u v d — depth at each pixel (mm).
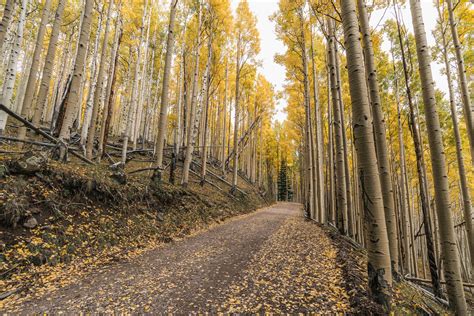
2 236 4328
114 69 11016
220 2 13398
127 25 13789
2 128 6914
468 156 13133
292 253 6422
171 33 9828
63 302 3527
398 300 3881
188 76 17766
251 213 16484
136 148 16031
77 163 7699
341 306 3486
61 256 4770
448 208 4512
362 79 3531
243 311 3500
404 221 10508
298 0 11008
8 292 3535
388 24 10578
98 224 6164
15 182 5199
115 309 3438
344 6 3736
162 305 3627
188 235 8406
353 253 6148
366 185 3430
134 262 5395
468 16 7250
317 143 11984
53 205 5492
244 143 28547
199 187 14242
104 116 10898
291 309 3541
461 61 6535
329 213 16484
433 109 4691
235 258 6031
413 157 14164
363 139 3455
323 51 13703
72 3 15102
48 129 13148
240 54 17844
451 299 4418
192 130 12516
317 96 12039
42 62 22875
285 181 46844
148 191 8758
